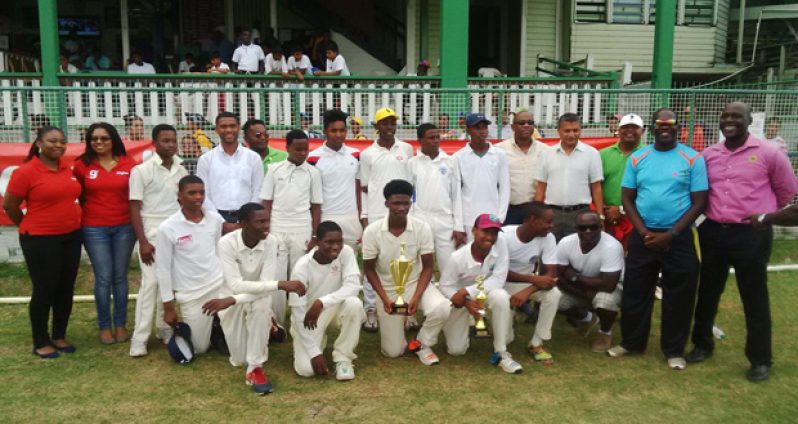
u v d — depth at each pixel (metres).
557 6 13.45
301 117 8.19
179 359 4.49
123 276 4.88
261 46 12.05
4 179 6.80
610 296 4.71
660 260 4.44
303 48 13.11
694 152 4.35
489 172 5.32
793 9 13.59
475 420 3.67
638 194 4.51
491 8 13.98
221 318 4.36
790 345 4.87
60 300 4.71
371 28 13.72
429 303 4.51
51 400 3.91
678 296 4.41
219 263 4.66
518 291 4.73
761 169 4.15
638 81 14.25
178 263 4.51
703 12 14.01
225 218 5.16
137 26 13.52
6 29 13.34
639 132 5.40
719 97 7.74
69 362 4.52
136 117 7.27
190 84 9.50
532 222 4.54
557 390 4.09
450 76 9.55
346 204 5.32
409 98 9.01
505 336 4.46
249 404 3.87
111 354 4.68
